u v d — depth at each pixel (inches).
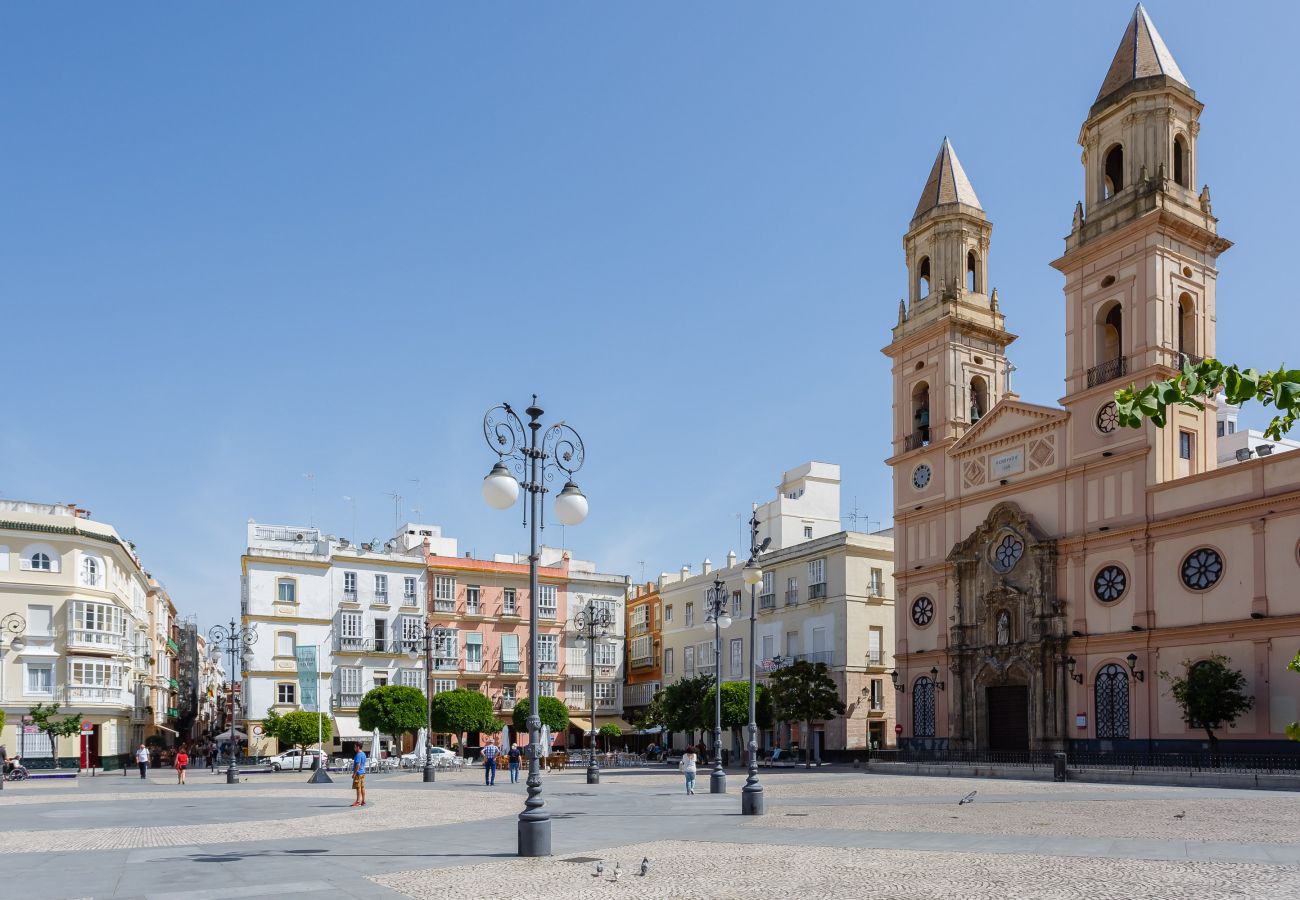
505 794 1505.9
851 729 2493.8
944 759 2087.8
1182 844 759.1
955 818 1001.5
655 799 1331.2
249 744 2896.2
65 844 884.6
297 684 2974.9
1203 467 1803.6
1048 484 1953.7
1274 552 1560.0
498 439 814.5
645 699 3403.1
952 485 2197.3
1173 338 1806.1
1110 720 1771.7
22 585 2402.8
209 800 1456.7
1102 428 1856.5
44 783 2046.0
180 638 4889.3
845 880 617.0
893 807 1143.6
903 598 2283.5
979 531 2059.5
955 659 2080.5
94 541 2539.4
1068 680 1850.4
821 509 3329.2
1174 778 1478.8
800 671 2379.4
